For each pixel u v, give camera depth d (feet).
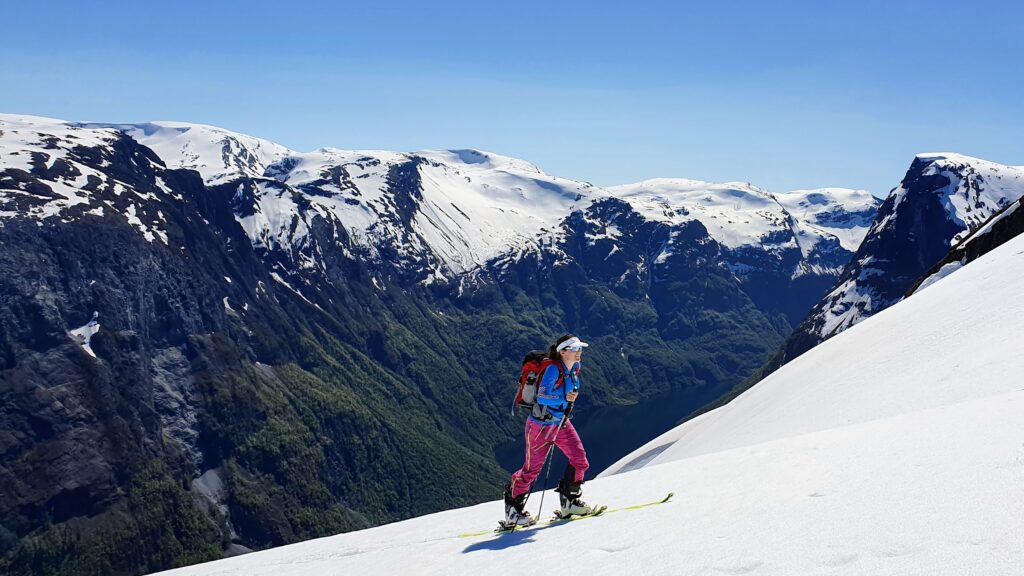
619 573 22.17
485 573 27.86
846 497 24.39
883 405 66.90
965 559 16.19
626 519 32.12
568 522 35.76
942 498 21.03
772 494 28.91
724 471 41.14
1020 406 34.58
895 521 19.98
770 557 19.63
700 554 21.66
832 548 19.11
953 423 35.14
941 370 67.46
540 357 36.22
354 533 58.90
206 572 54.44
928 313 97.19
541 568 25.98
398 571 33.58
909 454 29.86
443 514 56.75
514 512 37.17
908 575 16.19
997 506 18.93
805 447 42.47
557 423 35.53
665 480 44.11
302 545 58.85
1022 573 14.71
